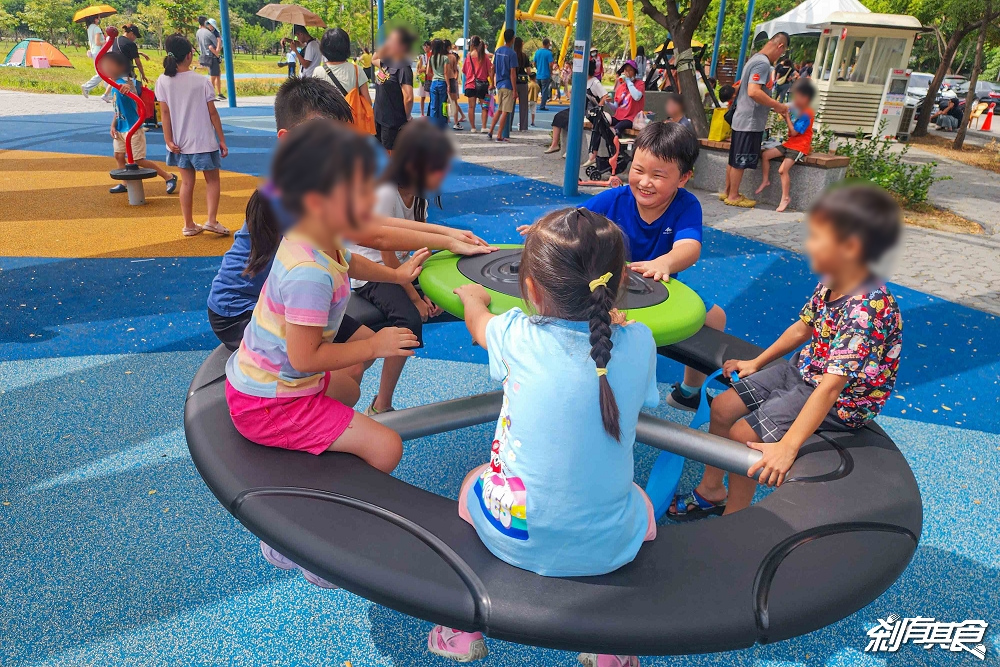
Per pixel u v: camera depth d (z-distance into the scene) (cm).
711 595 145
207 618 209
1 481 268
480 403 234
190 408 210
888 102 1706
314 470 178
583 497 145
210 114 563
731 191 804
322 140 112
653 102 1277
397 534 158
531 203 756
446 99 1333
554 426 144
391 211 257
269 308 176
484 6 4878
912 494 184
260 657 197
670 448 213
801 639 212
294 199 117
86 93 1177
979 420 347
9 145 1001
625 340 151
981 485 294
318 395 188
